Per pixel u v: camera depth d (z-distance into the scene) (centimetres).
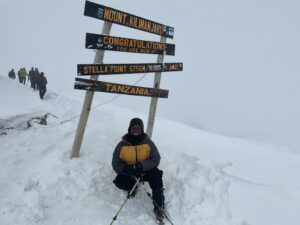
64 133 614
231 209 365
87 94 420
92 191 379
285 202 383
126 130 575
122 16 426
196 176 411
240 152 612
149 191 390
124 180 371
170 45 483
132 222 344
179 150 524
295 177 488
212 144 643
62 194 368
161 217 348
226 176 426
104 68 421
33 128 681
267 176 477
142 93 462
